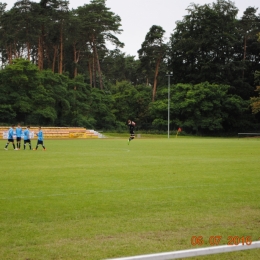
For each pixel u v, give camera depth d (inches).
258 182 661.3
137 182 659.4
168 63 4175.7
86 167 872.9
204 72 3885.3
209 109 3678.6
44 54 4146.2
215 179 693.3
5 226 397.1
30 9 3599.9
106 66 4972.9
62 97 3393.2
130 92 3941.9
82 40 4082.2
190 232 378.9
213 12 3944.4
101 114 3725.4
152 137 3262.8
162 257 268.4
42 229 387.2
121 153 1300.4
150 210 462.3
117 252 326.3
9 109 3080.7
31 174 756.0
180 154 1254.9
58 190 585.6
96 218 427.5
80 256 318.0
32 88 3262.8
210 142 2224.4
